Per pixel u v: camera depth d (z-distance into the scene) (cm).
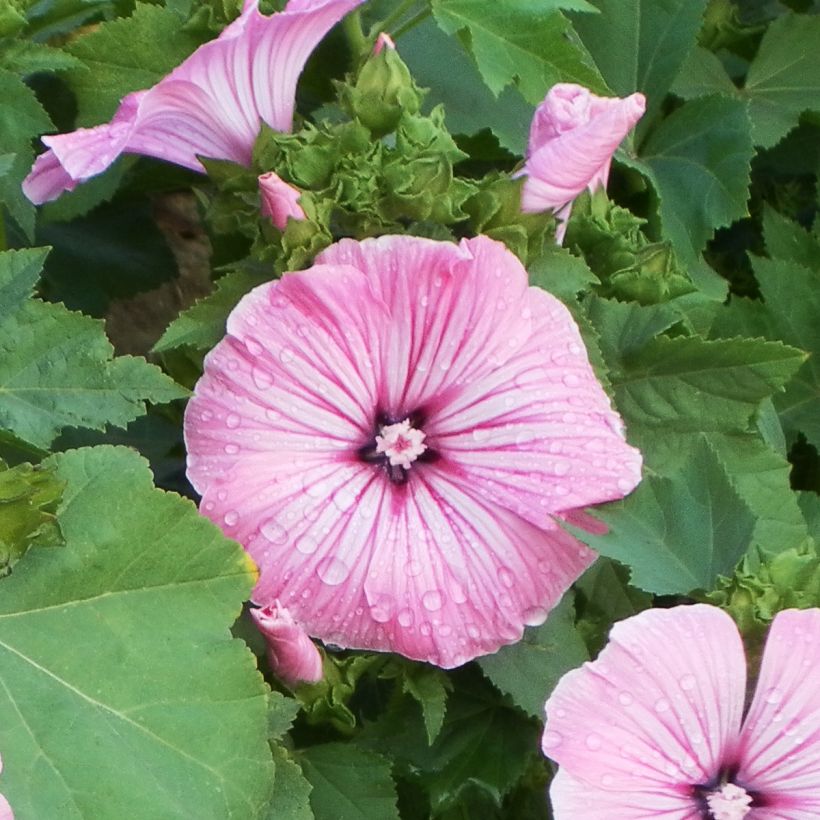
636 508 51
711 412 56
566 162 53
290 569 51
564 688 48
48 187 54
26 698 48
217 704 49
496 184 53
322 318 50
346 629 51
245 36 52
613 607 55
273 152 53
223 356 50
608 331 56
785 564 50
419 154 53
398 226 53
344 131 53
